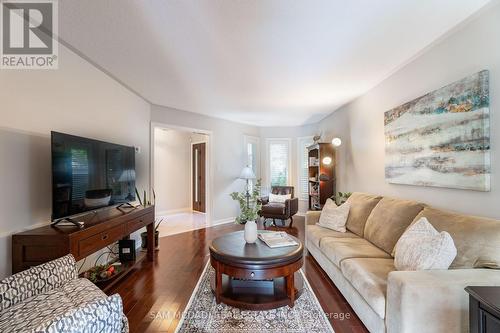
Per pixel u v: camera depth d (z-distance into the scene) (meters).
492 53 1.83
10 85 1.96
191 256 3.59
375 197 3.14
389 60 2.75
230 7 1.84
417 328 1.40
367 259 2.22
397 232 2.37
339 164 4.84
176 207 7.26
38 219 2.19
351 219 3.25
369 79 3.31
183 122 5.03
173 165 7.20
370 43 2.38
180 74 3.15
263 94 3.96
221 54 2.61
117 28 2.15
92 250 2.15
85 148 2.43
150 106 4.46
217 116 5.61
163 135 6.96
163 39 2.32
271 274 2.15
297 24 2.06
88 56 2.69
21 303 1.38
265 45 2.42
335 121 5.07
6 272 1.89
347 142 4.49
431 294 1.39
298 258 2.32
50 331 1.03
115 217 2.56
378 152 3.44
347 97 4.09
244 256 2.20
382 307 1.63
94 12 1.92
